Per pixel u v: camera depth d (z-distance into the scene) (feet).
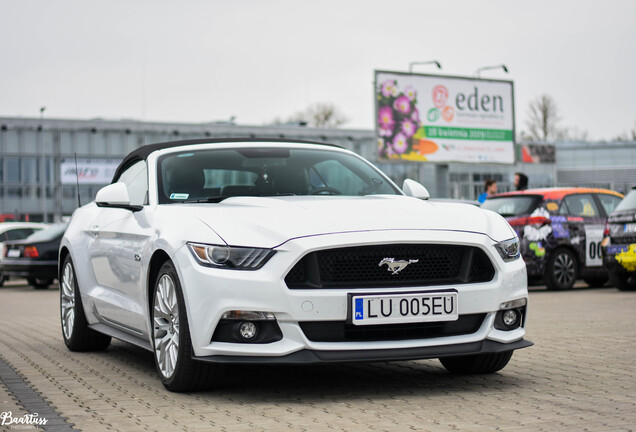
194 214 16.47
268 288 14.96
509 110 124.67
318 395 15.96
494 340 16.11
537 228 44.60
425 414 14.12
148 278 17.31
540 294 42.47
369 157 217.56
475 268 16.21
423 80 117.80
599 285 49.49
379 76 114.73
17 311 39.37
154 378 18.43
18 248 60.95
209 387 16.33
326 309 15.05
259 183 19.13
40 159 191.93
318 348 15.02
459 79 120.78
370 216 15.97
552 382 17.02
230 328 15.12
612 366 18.97
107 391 16.79
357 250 15.39
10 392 16.78
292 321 14.97
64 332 23.75
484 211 17.42
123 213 19.77
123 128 197.88
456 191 187.11
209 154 19.86
